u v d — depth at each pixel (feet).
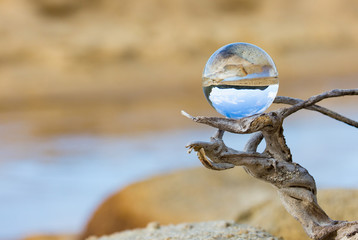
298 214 17.30
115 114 143.33
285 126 105.91
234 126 15.99
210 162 16.42
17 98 185.98
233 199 38.93
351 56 307.99
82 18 333.01
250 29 361.92
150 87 215.72
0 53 258.37
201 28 347.15
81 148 98.73
